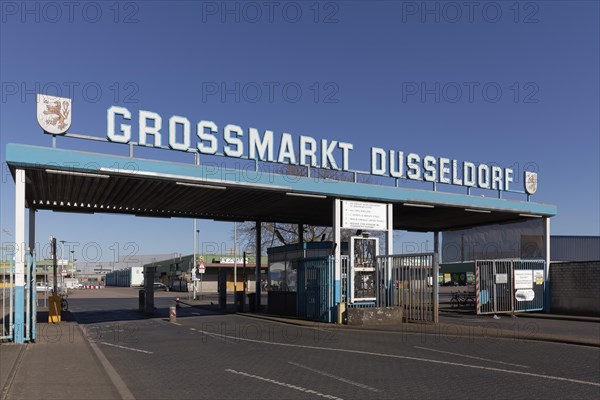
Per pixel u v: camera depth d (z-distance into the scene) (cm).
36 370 995
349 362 1104
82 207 2194
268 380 923
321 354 1220
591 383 886
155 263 9394
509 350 1272
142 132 1606
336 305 1984
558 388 849
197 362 1126
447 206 2234
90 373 970
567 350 1275
